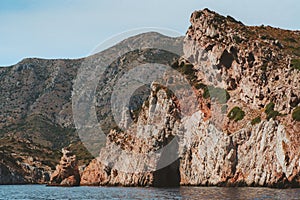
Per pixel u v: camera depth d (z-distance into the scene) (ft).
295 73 339.98
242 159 331.98
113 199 258.98
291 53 413.80
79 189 397.19
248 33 440.86
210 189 307.58
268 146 314.14
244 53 395.96
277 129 314.55
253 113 358.84
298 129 303.68
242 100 381.60
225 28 440.45
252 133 334.03
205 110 392.68
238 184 324.39
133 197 266.98
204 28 446.19
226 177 336.08
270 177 303.68
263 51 394.52
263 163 311.88
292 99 321.32
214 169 350.43
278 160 301.63
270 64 378.53
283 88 339.77
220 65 412.36
